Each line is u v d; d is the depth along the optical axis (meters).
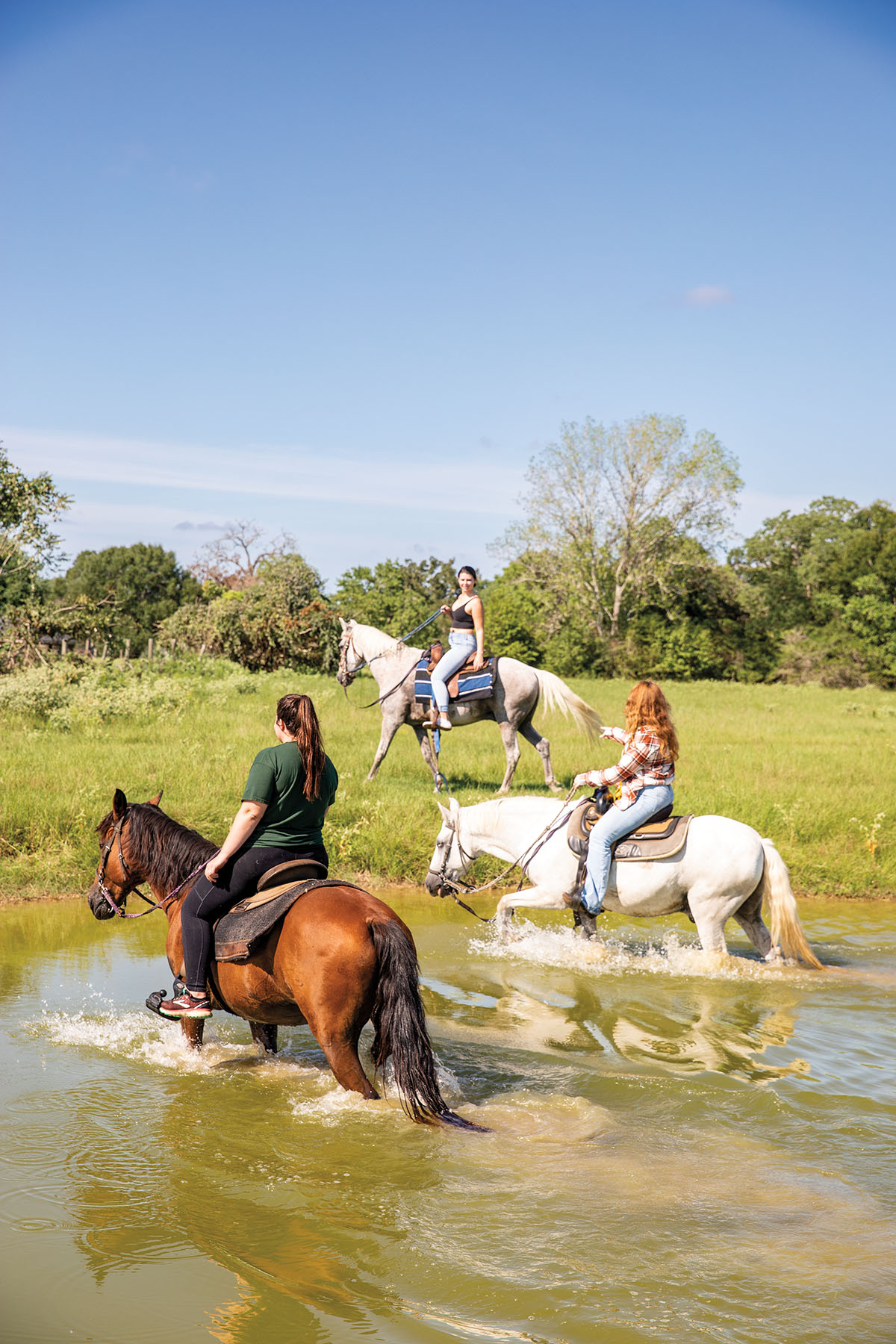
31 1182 3.70
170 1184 3.69
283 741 4.66
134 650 48.84
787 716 24.83
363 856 9.62
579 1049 5.25
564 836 7.11
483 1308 2.94
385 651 12.76
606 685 37.59
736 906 6.71
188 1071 4.84
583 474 54.56
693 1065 5.00
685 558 55.34
